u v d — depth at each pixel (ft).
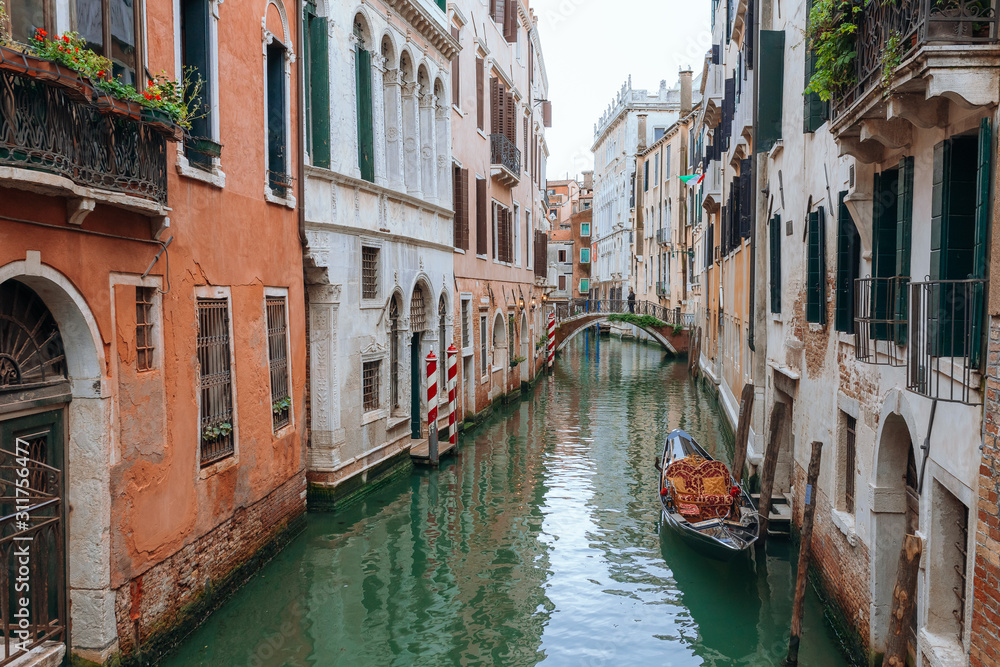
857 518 24.12
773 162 41.11
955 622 18.17
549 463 52.21
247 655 24.84
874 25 18.92
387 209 44.19
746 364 52.90
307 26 37.06
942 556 18.20
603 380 100.99
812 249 30.30
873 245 22.66
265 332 31.12
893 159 21.58
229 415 28.09
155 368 23.13
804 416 33.12
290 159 33.68
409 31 47.91
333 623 27.35
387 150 46.65
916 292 17.76
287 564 31.94
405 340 47.44
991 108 15.35
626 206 175.52
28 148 16.20
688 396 85.61
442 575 32.19
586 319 133.80
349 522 37.55
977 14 15.37
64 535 20.17
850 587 24.67
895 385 20.88
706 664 24.99
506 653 25.66
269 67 33.30
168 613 23.58
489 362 71.10
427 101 52.06
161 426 23.22
